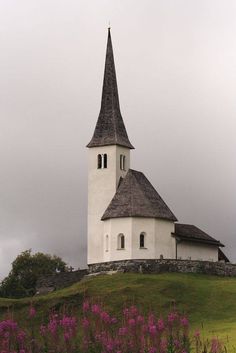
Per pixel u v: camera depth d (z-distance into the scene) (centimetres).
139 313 3706
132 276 11412
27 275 18488
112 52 15738
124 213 12988
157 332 3447
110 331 3581
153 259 12038
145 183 13762
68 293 10456
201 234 14188
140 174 13938
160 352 3362
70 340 3459
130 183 13475
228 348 5316
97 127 14975
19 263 18675
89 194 14588
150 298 10412
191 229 14250
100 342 3453
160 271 11962
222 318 9750
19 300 10188
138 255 12850
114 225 13062
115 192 14388
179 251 13375
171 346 3381
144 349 3378
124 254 12888
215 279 12006
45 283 12925
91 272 12356
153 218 13012
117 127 14950
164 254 13088
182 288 10881
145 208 13050
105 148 14662
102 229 14262
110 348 3391
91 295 10412
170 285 10906
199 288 10981
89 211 14475
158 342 3412
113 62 15675
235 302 10438
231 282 11412
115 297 10369
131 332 3481
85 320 3534
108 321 3566
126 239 12925
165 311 10031
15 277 18488
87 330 3512
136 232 12912
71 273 12675
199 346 3512
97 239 14288
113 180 14450
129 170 13750
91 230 14362
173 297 10544
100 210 14412
